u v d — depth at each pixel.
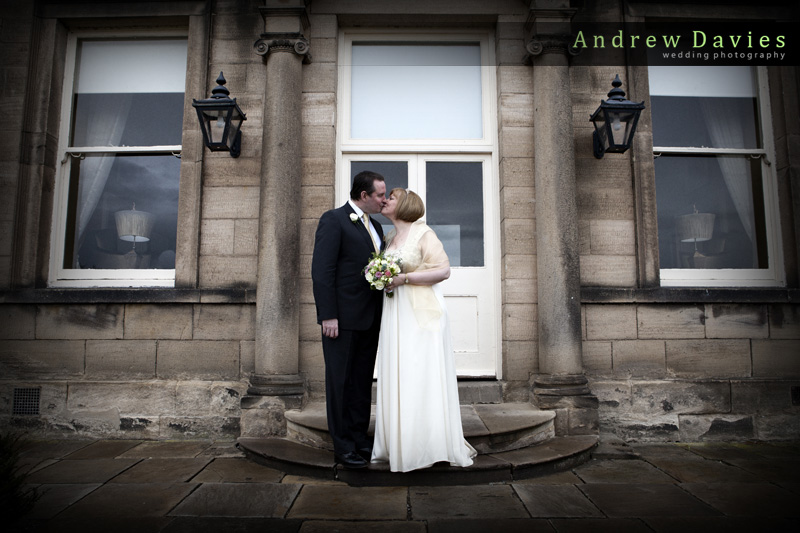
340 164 4.53
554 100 4.14
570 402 3.79
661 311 4.25
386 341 3.04
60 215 4.47
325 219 3.10
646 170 4.36
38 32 4.48
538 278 4.09
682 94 4.69
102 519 2.54
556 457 3.27
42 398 4.07
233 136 4.15
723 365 4.22
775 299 4.25
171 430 4.03
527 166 4.32
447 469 3.03
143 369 4.12
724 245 4.61
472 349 4.38
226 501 2.77
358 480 3.04
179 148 4.55
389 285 2.94
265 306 3.91
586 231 4.30
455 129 4.65
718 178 4.68
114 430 4.04
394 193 3.17
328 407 3.09
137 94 4.67
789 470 3.37
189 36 4.42
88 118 4.64
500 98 4.42
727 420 4.13
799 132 4.53
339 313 3.05
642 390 4.13
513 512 2.65
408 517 2.58
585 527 2.48
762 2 4.62
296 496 2.84
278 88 4.10
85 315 4.17
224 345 4.12
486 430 3.33
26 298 4.14
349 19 4.52
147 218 4.53
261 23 4.42
